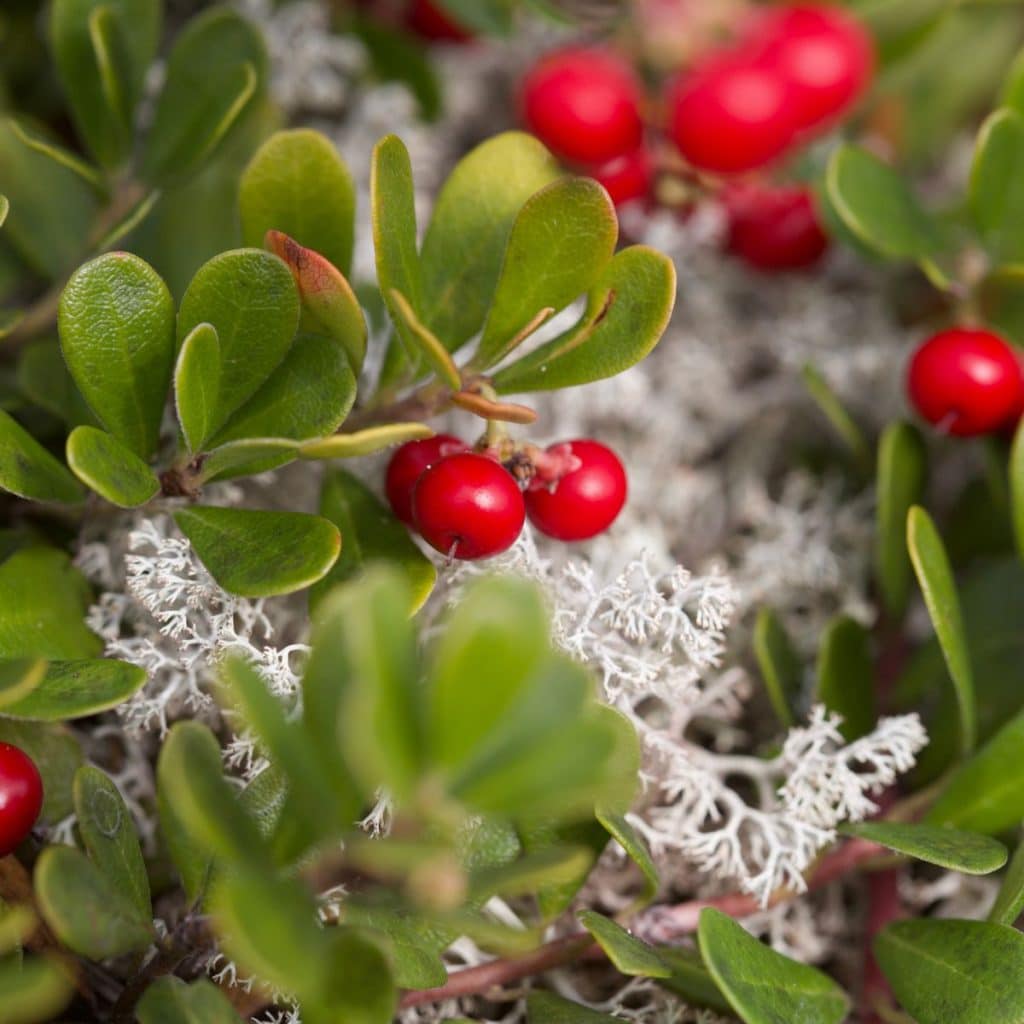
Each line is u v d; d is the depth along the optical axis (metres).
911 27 0.32
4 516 0.27
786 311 0.31
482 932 0.23
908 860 0.27
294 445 0.24
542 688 0.22
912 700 0.28
